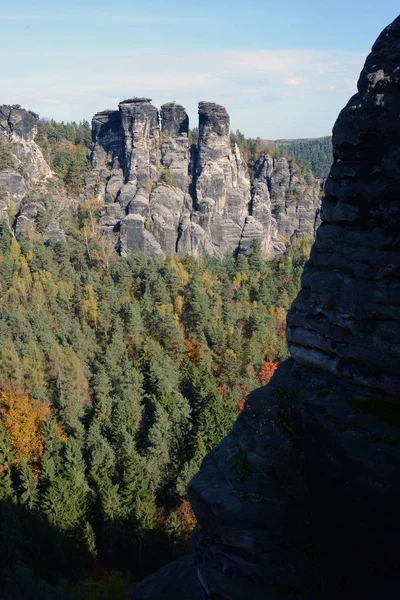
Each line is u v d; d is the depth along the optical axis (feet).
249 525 41.06
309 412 41.86
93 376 222.28
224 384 244.42
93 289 371.76
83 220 560.61
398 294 38.24
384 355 38.63
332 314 42.16
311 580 39.42
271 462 42.88
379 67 38.75
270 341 278.87
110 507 140.77
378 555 34.94
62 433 190.29
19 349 240.32
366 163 40.22
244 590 41.81
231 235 588.09
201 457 165.78
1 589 112.27
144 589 54.90
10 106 622.54
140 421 194.29
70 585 123.65
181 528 138.21
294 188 643.45
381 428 37.27
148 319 303.48
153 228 553.23
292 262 448.65
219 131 586.04
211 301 344.28
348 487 36.40
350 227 42.16
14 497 144.46
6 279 389.19
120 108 599.98
